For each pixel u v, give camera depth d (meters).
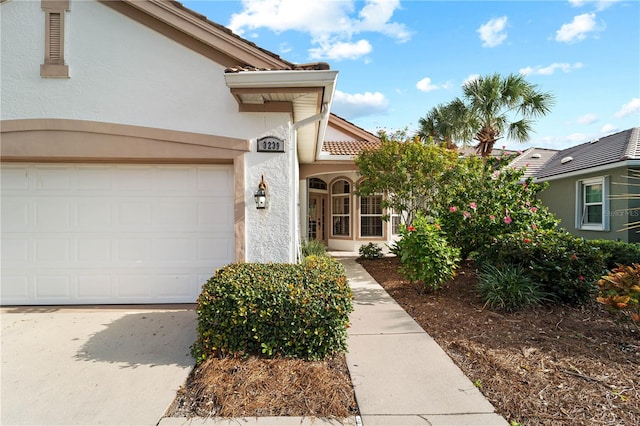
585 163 11.41
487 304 5.45
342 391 3.17
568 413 2.80
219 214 5.78
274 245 5.52
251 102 5.44
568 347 4.00
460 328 4.70
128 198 5.75
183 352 4.00
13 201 5.69
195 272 5.79
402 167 9.00
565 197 12.44
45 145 5.39
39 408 2.90
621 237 9.91
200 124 5.47
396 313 5.49
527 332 4.46
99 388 3.21
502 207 7.08
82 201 5.73
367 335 4.55
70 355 3.91
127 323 4.93
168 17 5.25
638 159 9.29
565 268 5.40
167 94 5.44
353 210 13.70
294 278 4.12
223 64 5.45
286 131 5.49
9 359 3.81
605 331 4.43
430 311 5.49
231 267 4.61
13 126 5.35
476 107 12.05
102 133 5.40
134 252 5.77
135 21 5.40
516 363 3.65
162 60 5.43
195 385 3.26
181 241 5.79
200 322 3.82
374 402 2.99
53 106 5.37
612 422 2.67
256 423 2.71
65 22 5.36
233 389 3.12
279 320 3.70
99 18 5.38
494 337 4.34
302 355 3.72
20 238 5.70
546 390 3.13
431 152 8.89
